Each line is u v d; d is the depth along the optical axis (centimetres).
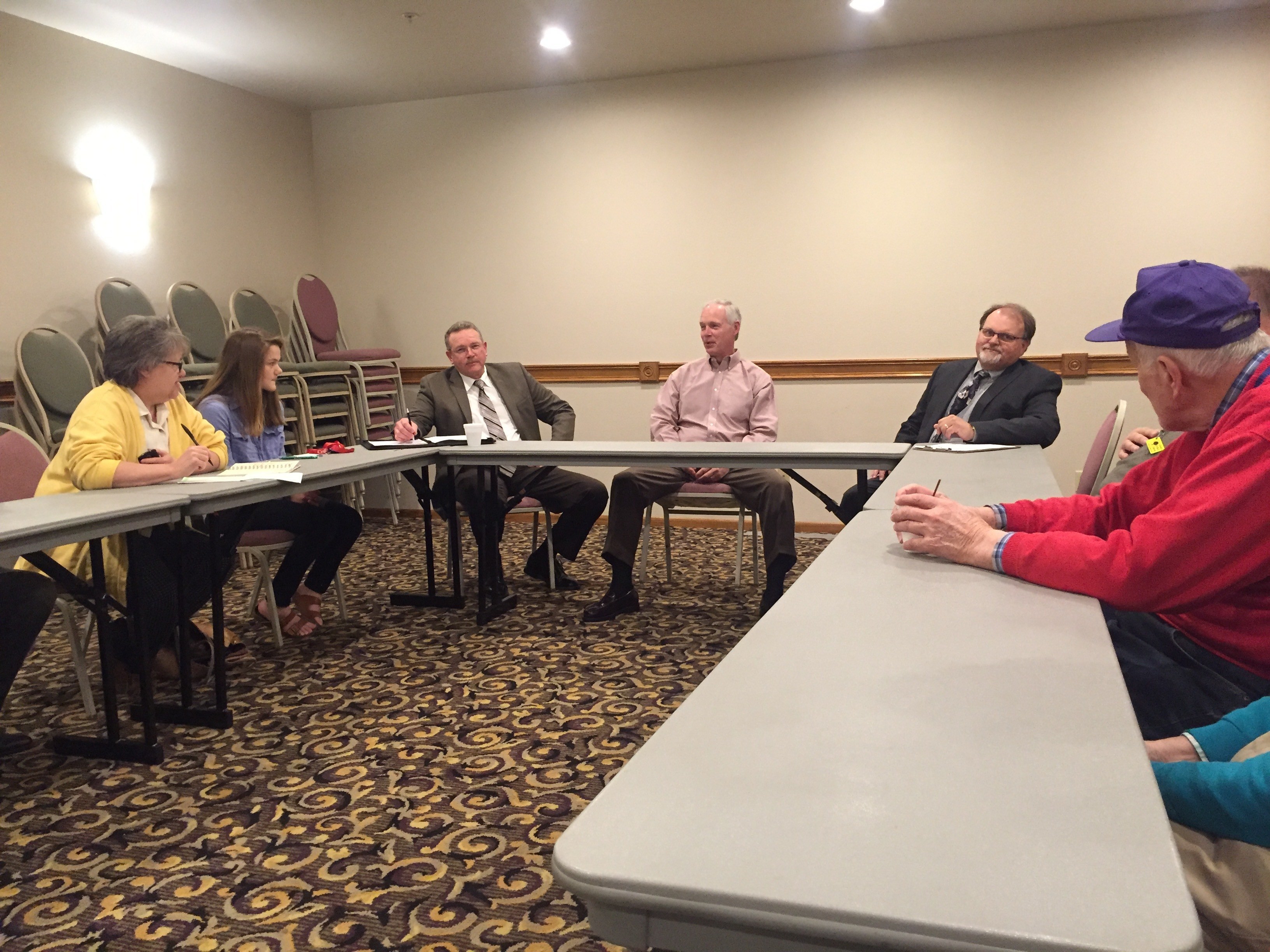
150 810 215
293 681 303
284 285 607
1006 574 137
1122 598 122
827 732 81
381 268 629
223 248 555
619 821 66
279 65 520
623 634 351
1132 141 485
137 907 174
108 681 242
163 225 514
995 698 89
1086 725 82
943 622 114
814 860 60
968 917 54
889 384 538
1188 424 128
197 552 279
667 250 568
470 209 604
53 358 425
